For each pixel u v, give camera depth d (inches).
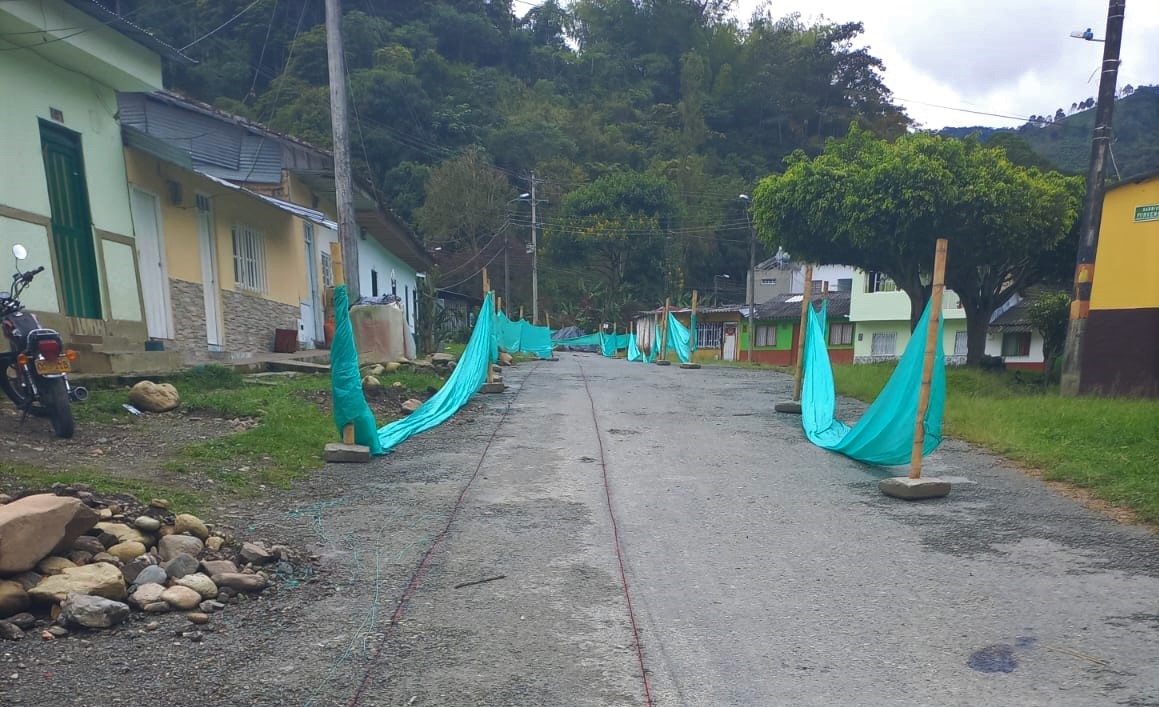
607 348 1433.3
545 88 2138.3
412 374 489.7
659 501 225.5
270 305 553.6
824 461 283.6
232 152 517.7
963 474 261.9
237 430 276.2
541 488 238.1
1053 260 680.4
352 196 492.1
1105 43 455.2
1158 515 204.1
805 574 166.6
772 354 1435.8
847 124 2166.6
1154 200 453.1
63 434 232.7
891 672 122.6
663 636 135.5
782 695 115.3
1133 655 128.5
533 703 111.9
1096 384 478.6
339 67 480.7
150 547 157.4
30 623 126.6
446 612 143.8
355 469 257.1
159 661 119.8
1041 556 178.4
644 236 1774.1
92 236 348.2
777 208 636.1
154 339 394.0
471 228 1787.6
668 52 2576.3
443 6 1979.6
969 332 732.7
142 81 359.6
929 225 562.9
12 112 299.1
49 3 292.7
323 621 138.3
